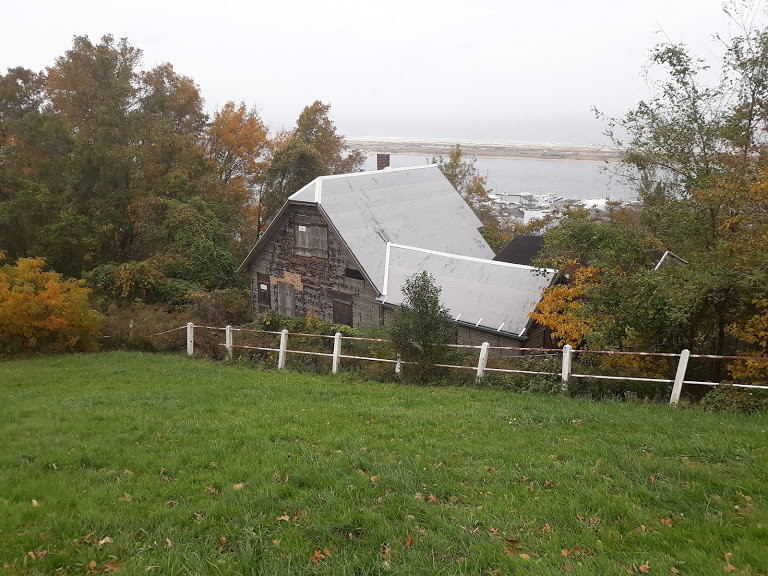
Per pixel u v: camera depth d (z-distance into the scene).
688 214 16.61
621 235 15.40
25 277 21.84
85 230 34.91
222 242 36.44
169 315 26.00
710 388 12.50
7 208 34.34
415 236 27.50
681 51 20.89
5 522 6.05
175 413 11.23
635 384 12.60
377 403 11.98
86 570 5.29
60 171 38.19
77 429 10.09
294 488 7.02
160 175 39.94
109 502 6.72
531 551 5.69
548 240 16.42
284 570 5.27
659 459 7.91
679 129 21.23
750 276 10.95
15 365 18.88
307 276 27.86
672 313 11.88
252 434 9.38
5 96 46.47
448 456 8.25
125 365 18.47
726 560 5.41
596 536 5.92
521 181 134.12
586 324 14.75
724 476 7.31
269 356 19.08
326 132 54.78
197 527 6.08
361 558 5.52
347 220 26.05
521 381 13.70
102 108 37.00
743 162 17.66
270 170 46.09
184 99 46.50
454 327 15.89
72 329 21.56
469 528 6.10
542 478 7.43
